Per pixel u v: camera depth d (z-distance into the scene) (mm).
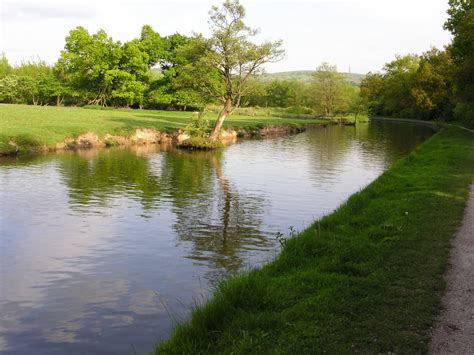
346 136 52750
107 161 27031
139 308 8242
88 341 7055
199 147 35812
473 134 40625
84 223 14062
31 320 7805
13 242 12188
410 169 20703
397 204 12781
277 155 32875
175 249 11773
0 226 13562
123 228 13602
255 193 19266
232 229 13766
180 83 39062
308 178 23391
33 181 20266
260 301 6629
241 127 51469
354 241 9461
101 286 9328
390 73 107000
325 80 93375
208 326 5957
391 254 8539
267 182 21953
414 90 77625
